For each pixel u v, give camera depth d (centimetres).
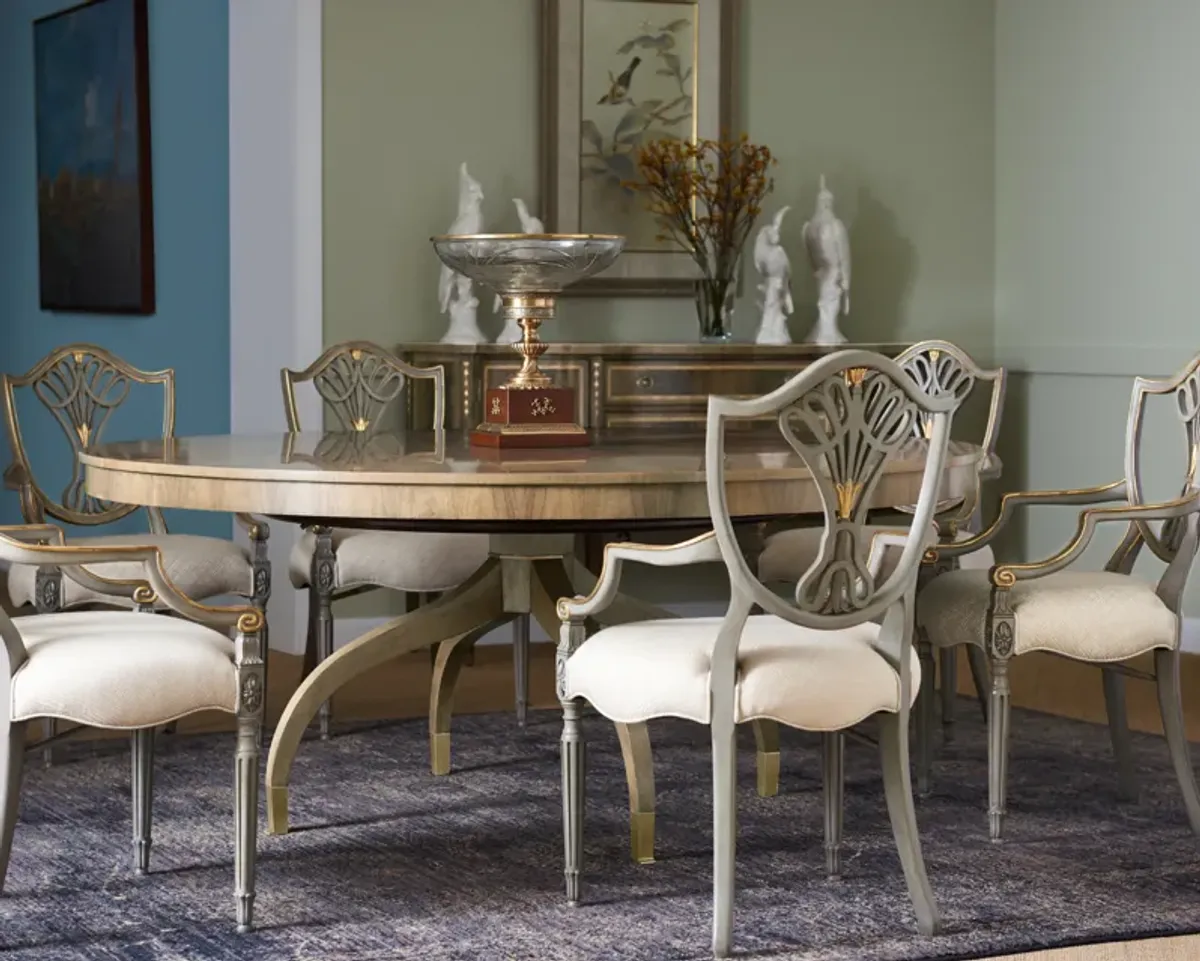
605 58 589
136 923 299
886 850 345
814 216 604
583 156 588
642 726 336
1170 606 352
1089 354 602
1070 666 548
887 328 637
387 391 561
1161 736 447
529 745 434
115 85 652
